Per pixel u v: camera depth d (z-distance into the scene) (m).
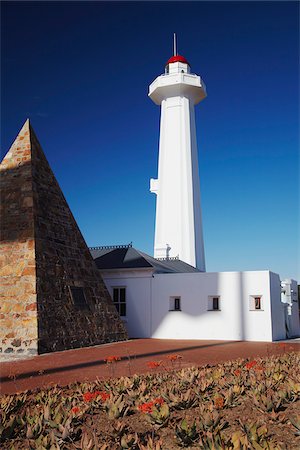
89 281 21.91
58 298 19.12
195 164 42.47
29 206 19.70
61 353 17.23
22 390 10.09
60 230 21.09
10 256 19.00
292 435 6.19
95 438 5.80
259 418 6.74
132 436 6.09
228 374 10.34
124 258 27.42
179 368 12.72
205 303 24.94
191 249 39.59
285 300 29.38
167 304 25.61
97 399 7.89
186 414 7.20
